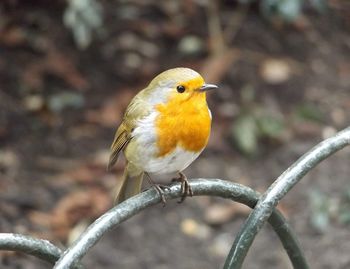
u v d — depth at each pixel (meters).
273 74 12.10
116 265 9.22
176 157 6.07
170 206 10.26
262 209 5.05
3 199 9.73
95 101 11.61
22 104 11.38
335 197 10.12
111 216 4.75
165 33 12.55
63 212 9.69
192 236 9.79
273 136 11.22
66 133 11.11
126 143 6.43
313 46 12.85
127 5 12.93
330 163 10.86
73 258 4.43
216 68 11.95
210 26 12.63
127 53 12.23
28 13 12.45
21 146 10.81
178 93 5.96
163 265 9.30
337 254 9.20
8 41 12.07
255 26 12.90
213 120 11.41
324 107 11.80
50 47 12.12
